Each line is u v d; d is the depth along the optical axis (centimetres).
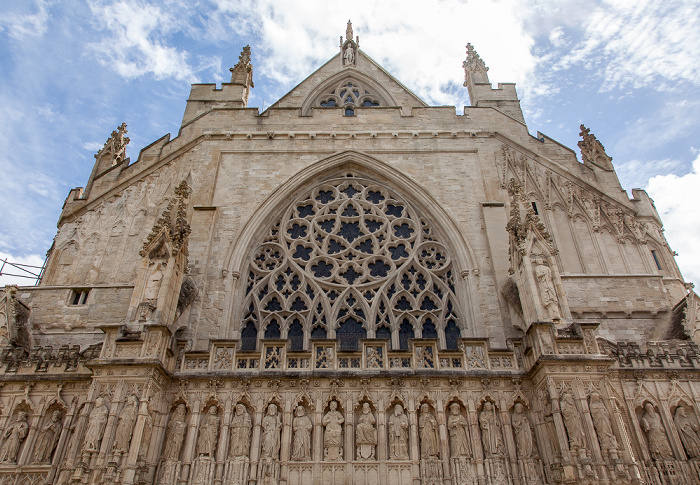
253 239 3200
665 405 2312
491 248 3059
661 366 2409
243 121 3750
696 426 2255
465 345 2492
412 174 3469
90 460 2003
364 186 3509
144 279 2505
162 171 3538
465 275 3014
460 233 3177
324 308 2952
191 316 2794
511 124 3716
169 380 2341
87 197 3469
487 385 2370
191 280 2853
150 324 2331
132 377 2188
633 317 2880
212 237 3128
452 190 3384
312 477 2148
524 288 2575
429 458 2194
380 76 4559
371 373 2359
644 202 3378
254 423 2253
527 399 2333
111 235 3297
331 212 3403
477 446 2220
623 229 3259
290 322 2916
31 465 2211
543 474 2169
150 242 2602
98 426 2064
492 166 3500
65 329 2853
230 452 2188
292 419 2275
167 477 2111
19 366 2452
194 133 3691
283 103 4403
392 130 3697
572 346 2317
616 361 2412
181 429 2236
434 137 3653
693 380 2372
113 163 3762
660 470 2150
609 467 2008
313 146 3609
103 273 3139
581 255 3167
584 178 3466
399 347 2828
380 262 3159
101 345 2523
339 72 4559
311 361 2416
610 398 2166
